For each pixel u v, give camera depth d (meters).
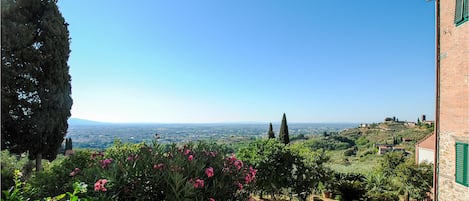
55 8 9.17
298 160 9.24
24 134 8.13
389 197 10.28
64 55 9.30
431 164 12.42
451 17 6.39
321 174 10.00
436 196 6.82
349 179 13.21
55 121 8.84
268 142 9.15
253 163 8.41
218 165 3.64
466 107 5.80
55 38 8.91
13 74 7.95
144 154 3.36
